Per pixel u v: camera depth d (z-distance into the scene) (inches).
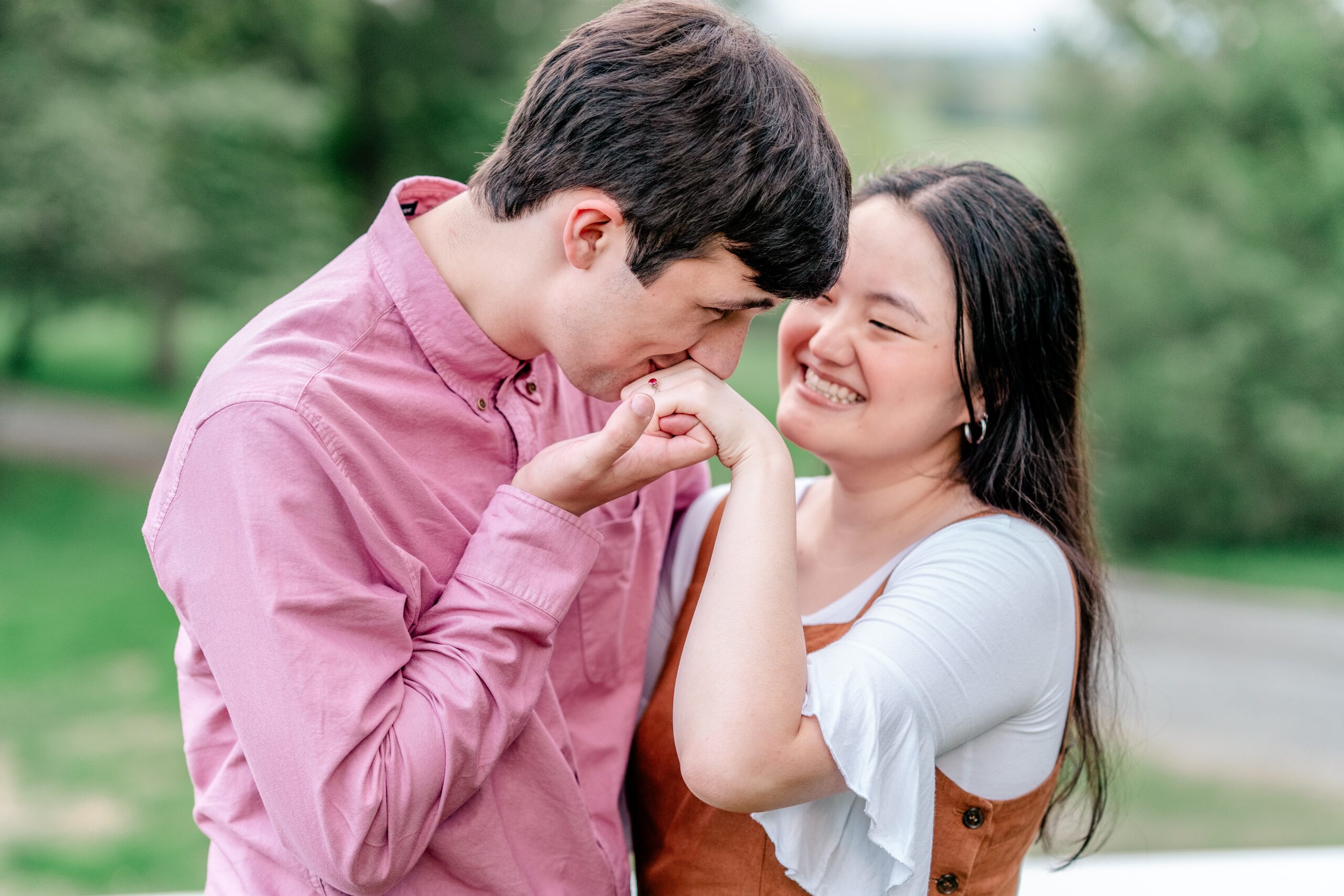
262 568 35.6
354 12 418.9
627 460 40.1
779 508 40.7
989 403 47.2
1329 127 380.2
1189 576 367.2
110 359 511.2
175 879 182.5
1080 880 73.7
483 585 38.7
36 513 344.8
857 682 39.6
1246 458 379.2
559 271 39.1
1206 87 384.5
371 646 37.1
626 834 53.5
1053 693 44.3
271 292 401.1
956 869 44.0
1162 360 381.7
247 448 36.0
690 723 39.4
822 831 42.8
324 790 35.1
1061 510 48.1
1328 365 375.9
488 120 431.8
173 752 220.1
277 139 397.7
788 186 37.2
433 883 40.4
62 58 360.2
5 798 198.2
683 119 36.7
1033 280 46.3
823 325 46.8
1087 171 398.3
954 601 41.9
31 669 252.8
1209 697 258.1
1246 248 380.2
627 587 46.0
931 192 46.2
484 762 37.9
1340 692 264.5
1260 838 187.5
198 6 385.4
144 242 367.2
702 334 41.0
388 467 38.8
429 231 41.9
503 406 42.7
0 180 348.5
